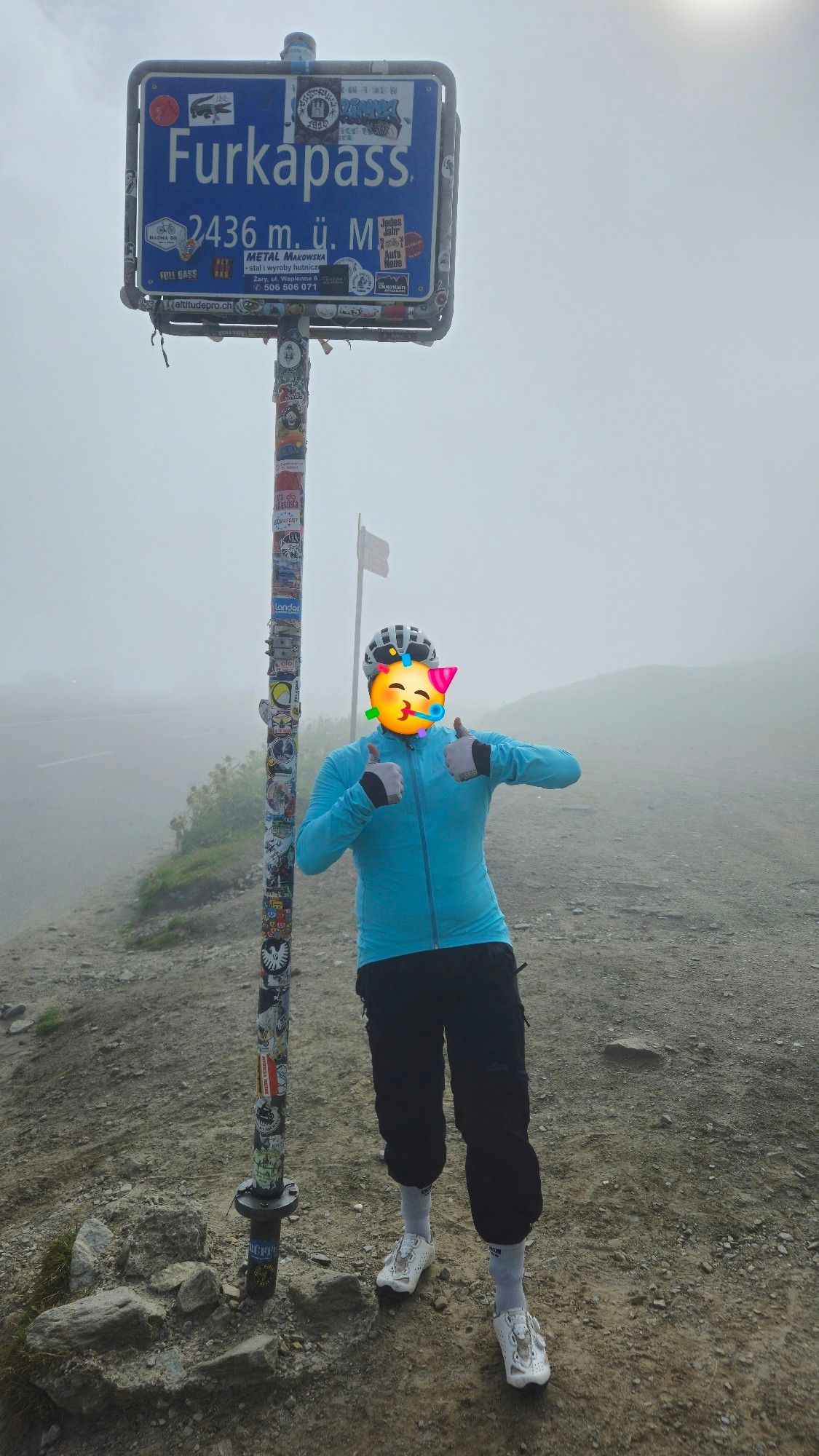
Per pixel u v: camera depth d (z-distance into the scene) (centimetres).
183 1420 214
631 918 645
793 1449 200
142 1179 334
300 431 249
